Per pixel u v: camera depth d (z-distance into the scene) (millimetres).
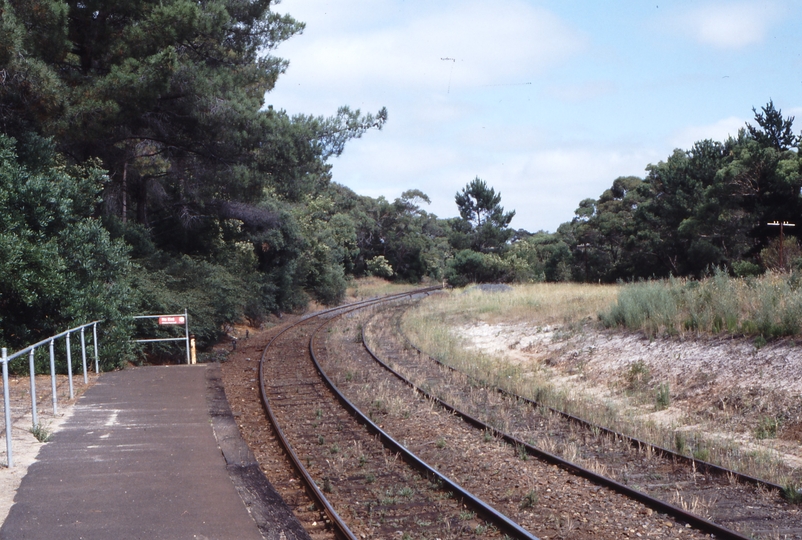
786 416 11133
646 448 9820
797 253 31688
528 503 7648
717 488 8312
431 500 7879
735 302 16078
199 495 7273
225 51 24984
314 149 24641
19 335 15453
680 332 16438
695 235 45219
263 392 14539
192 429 10289
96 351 15453
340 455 9914
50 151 18234
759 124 45469
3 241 14281
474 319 28859
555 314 24328
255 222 32406
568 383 16250
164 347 20594
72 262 16859
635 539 6676
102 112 18969
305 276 45094
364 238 79125
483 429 11469
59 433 9836
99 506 6836
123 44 20281
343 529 6512
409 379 16484
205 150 24828
